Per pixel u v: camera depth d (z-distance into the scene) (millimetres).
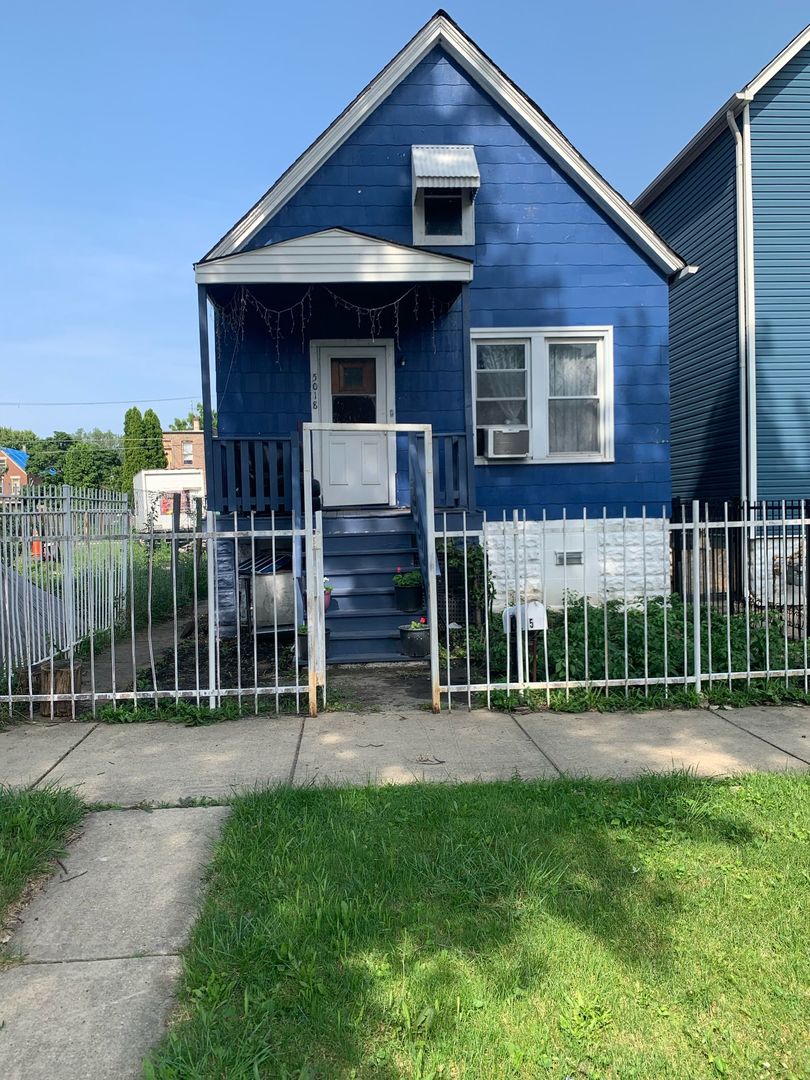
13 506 9219
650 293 10680
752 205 11789
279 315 10312
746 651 6883
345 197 10461
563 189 10578
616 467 10742
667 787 4551
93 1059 2535
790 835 3932
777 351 11883
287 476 9242
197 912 3355
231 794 4645
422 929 3119
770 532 10891
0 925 3297
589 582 10641
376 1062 2471
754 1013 2682
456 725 6008
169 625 11648
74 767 5141
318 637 6500
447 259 8977
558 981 2824
